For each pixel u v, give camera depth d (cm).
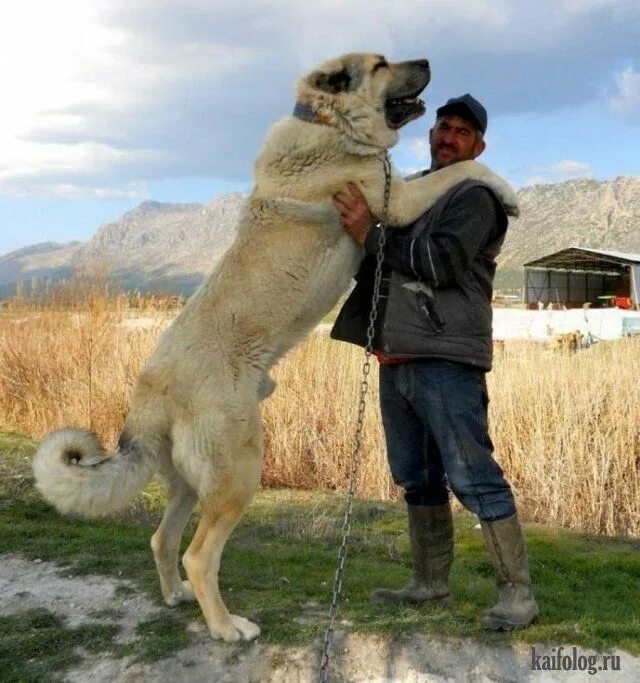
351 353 824
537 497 661
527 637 322
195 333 343
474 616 347
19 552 456
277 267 354
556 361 809
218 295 351
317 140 364
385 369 353
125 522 570
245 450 336
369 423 729
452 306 316
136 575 412
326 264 359
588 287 3603
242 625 334
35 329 988
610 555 505
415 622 336
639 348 866
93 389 866
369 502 660
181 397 334
